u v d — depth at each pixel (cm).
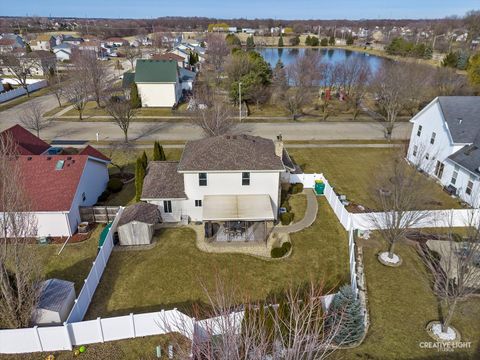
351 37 19575
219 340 1361
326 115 6831
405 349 1995
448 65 9369
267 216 2933
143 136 5541
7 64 9294
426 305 2322
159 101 7269
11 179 2028
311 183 3931
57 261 2759
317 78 8106
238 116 6575
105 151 4900
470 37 15788
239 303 2325
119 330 2056
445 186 3919
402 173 2870
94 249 2900
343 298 2038
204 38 19375
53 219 2983
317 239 3045
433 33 18550
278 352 1268
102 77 7812
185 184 3128
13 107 7094
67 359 1953
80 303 2206
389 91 5888
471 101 4078
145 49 16075
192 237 3061
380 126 6191
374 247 2933
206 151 3216
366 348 1995
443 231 3088
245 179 3131
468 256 1920
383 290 2462
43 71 10044
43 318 2105
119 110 4903
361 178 4188
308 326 1319
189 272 2641
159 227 3206
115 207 3200
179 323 2050
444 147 3969
